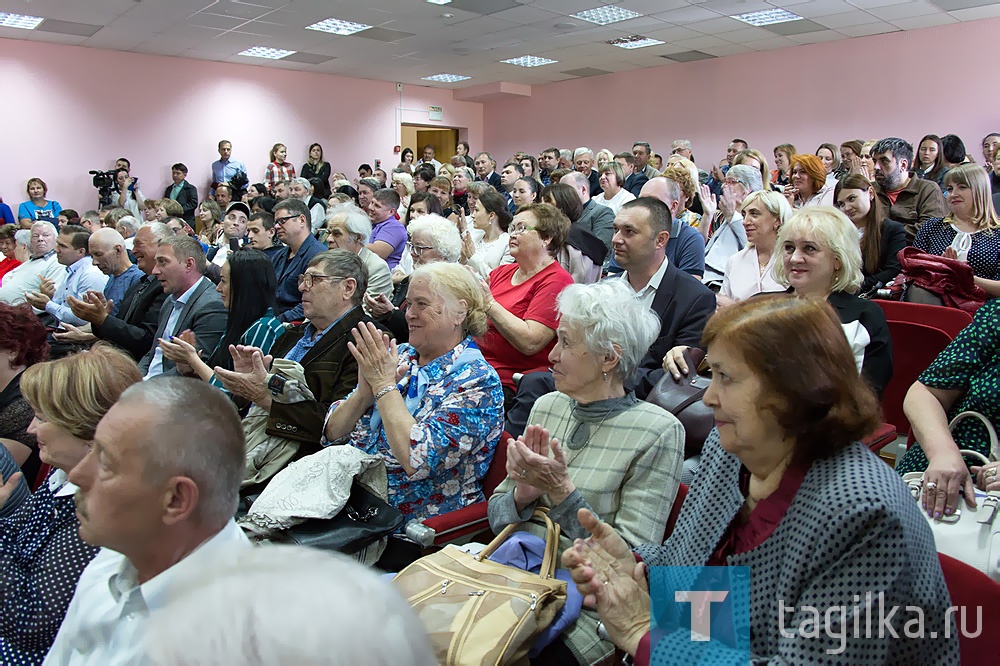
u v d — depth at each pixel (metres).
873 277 3.38
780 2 7.71
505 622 1.28
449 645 1.25
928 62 8.92
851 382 0.97
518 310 2.81
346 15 8.31
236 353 2.13
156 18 8.42
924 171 6.36
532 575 1.40
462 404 1.81
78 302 3.42
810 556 0.94
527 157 9.45
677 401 1.96
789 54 10.16
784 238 2.16
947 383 1.65
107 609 1.09
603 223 4.47
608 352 1.59
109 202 10.02
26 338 2.04
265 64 11.42
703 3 7.75
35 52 9.77
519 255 2.86
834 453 1.00
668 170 4.52
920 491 1.44
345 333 2.23
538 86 13.58
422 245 3.27
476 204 4.60
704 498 1.20
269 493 1.80
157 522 1.05
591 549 1.23
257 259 2.81
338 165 12.78
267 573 0.48
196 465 1.05
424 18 8.45
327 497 1.76
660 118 11.81
